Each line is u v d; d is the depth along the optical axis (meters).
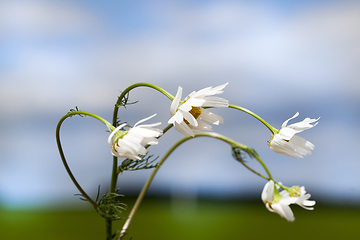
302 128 0.34
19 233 1.31
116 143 0.32
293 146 0.34
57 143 0.35
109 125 0.33
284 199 0.37
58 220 1.51
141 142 0.32
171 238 1.29
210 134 0.40
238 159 0.39
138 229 1.45
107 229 0.37
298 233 1.35
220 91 0.33
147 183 0.41
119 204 0.36
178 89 0.33
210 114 0.34
